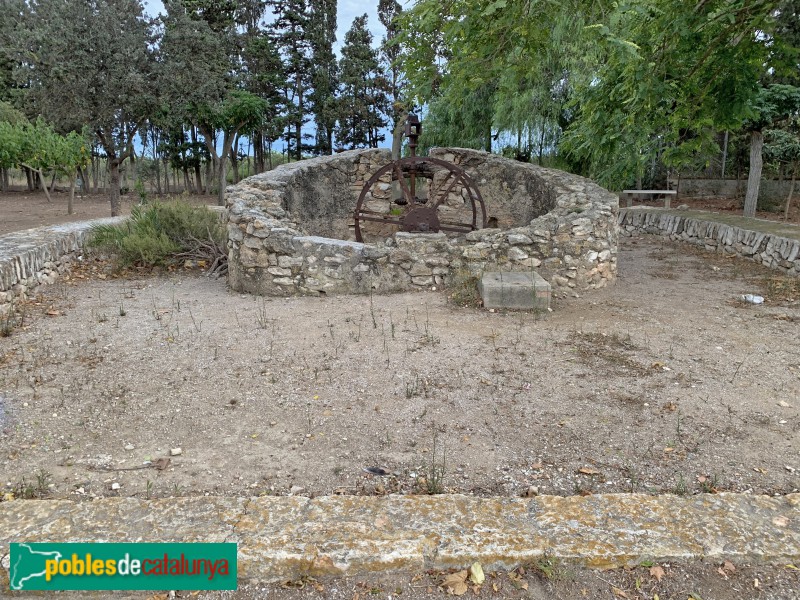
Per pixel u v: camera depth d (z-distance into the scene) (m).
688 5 5.42
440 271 6.70
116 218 9.97
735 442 3.11
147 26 12.95
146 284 7.34
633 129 7.38
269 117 31.27
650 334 5.08
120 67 12.12
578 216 6.79
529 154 16.53
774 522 2.30
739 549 2.14
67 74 11.73
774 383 3.93
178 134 30.50
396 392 3.80
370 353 4.55
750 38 6.52
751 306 6.09
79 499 2.60
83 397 3.70
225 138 23.67
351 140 35.00
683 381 3.96
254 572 2.10
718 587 2.03
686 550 2.14
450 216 10.38
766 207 15.65
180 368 4.21
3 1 23.47
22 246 6.71
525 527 2.27
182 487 2.70
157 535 2.21
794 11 8.85
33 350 4.60
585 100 8.17
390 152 10.12
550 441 3.14
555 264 6.72
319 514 2.36
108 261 8.41
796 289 6.78
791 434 3.20
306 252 6.59
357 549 2.14
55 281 7.14
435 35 7.07
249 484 2.73
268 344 4.77
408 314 5.72
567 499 2.45
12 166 23.47
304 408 3.56
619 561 2.12
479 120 16.20
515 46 6.82
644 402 3.63
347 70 32.47
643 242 11.55
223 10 25.09
